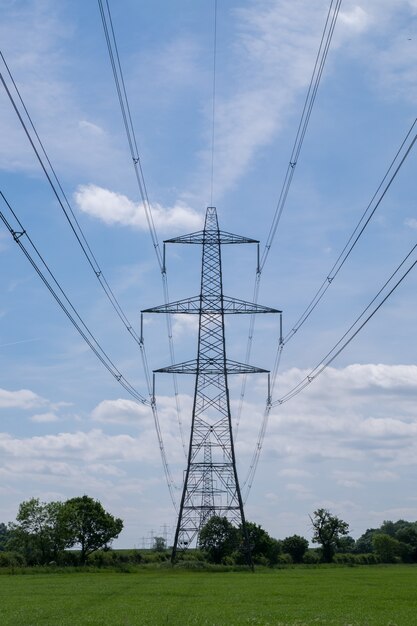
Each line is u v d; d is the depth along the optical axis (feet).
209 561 466.70
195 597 236.63
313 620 170.81
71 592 257.75
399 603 219.61
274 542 586.04
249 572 421.18
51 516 485.56
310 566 580.71
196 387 315.58
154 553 556.92
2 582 323.98
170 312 275.59
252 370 298.56
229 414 321.32
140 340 264.72
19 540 482.28
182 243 285.84
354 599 233.76
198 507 331.98
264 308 267.39
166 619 167.32
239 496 332.39
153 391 295.69
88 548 501.56
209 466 327.26
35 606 200.95
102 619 167.12
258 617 177.17
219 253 288.92
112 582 319.06
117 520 510.99
